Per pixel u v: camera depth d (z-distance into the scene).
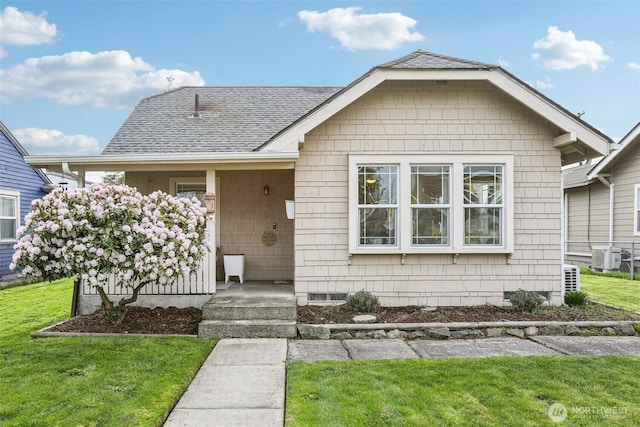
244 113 9.91
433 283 7.35
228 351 5.21
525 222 7.42
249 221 9.40
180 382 4.04
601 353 5.13
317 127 7.32
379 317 6.50
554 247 7.42
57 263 5.25
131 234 5.37
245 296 7.09
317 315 6.58
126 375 4.20
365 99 7.35
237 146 8.36
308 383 4.02
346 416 3.34
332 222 7.32
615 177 14.48
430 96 7.38
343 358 4.94
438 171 7.39
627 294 9.27
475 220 7.38
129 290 7.06
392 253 7.27
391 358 4.92
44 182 15.41
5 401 3.57
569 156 8.09
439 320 6.33
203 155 6.77
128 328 6.12
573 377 4.20
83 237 5.31
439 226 7.37
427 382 4.06
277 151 6.84
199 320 6.52
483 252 7.30
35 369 4.38
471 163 7.34
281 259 9.37
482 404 3.58
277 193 9.41
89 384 3.95
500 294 7.37
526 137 7.41
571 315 6.61
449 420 3.28
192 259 5.86
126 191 5.73
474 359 4.79
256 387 4.02
